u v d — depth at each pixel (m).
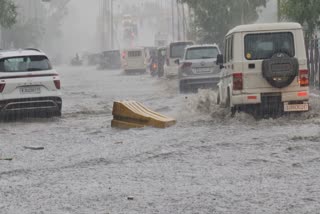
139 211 9.62
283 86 19.70
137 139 17.39
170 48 49.53
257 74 19.84
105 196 10.68
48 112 24.22
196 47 34.91
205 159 13.96
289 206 9.66
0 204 10.29
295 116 19.97
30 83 23.22
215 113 21.12
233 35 20.05
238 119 19.98
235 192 10.70
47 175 12.74
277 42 19.91
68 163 14.06
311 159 13.49
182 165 13.37
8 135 19.53
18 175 12.84
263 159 13.65
